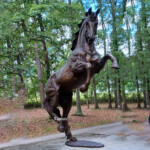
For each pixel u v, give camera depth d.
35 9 9.77
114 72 13.46
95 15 3.46
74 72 3.49
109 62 16.39
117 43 12.95
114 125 10.36
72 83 3.68
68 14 11.59
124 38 12.83
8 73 10.48
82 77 3.52
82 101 24.94
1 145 7.05
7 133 8.48
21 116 9.80
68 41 10.98
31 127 9.67
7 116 9.38
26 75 11.70
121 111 14.86
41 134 8.84
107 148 4.18
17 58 11.25
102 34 12.59
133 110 15.83
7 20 9.40
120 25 12.90
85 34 3.51
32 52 11.88
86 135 6.13
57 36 11.50
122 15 13.74
